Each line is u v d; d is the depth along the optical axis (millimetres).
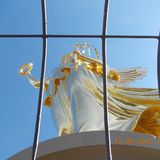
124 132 13430
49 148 13258
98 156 13352
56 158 13383
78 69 16266
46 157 13297
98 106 15516
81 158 13375
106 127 6387
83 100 15578
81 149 13242
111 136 13328
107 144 6250
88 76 16109
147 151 13328
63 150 13195
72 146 13180
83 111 15406
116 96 15984
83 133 13359
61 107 16031
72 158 13391
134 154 13375
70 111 15812
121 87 16203
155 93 15984
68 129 15719
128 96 16000
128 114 15617
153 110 15406
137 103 15836
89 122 15297
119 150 13328
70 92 15914
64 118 15922
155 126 15141
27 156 13203
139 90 16125
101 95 15734
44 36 6848
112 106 15773
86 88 15812
